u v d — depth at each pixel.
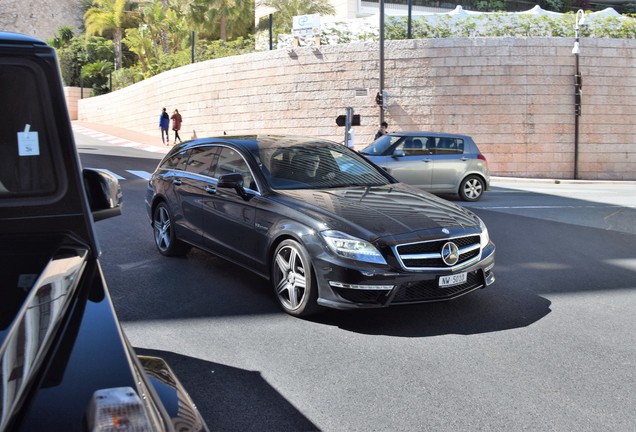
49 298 1.60
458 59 24.36
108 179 2.49
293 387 3.73
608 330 4.91
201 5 44.00
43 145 2.21
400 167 13.70
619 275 6.79
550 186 20.48
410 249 4.76
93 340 1.49
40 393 1.26
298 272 5.05
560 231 9.77
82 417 1.20
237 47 34.44
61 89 2.23
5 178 2.18
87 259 2.06
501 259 7.56
